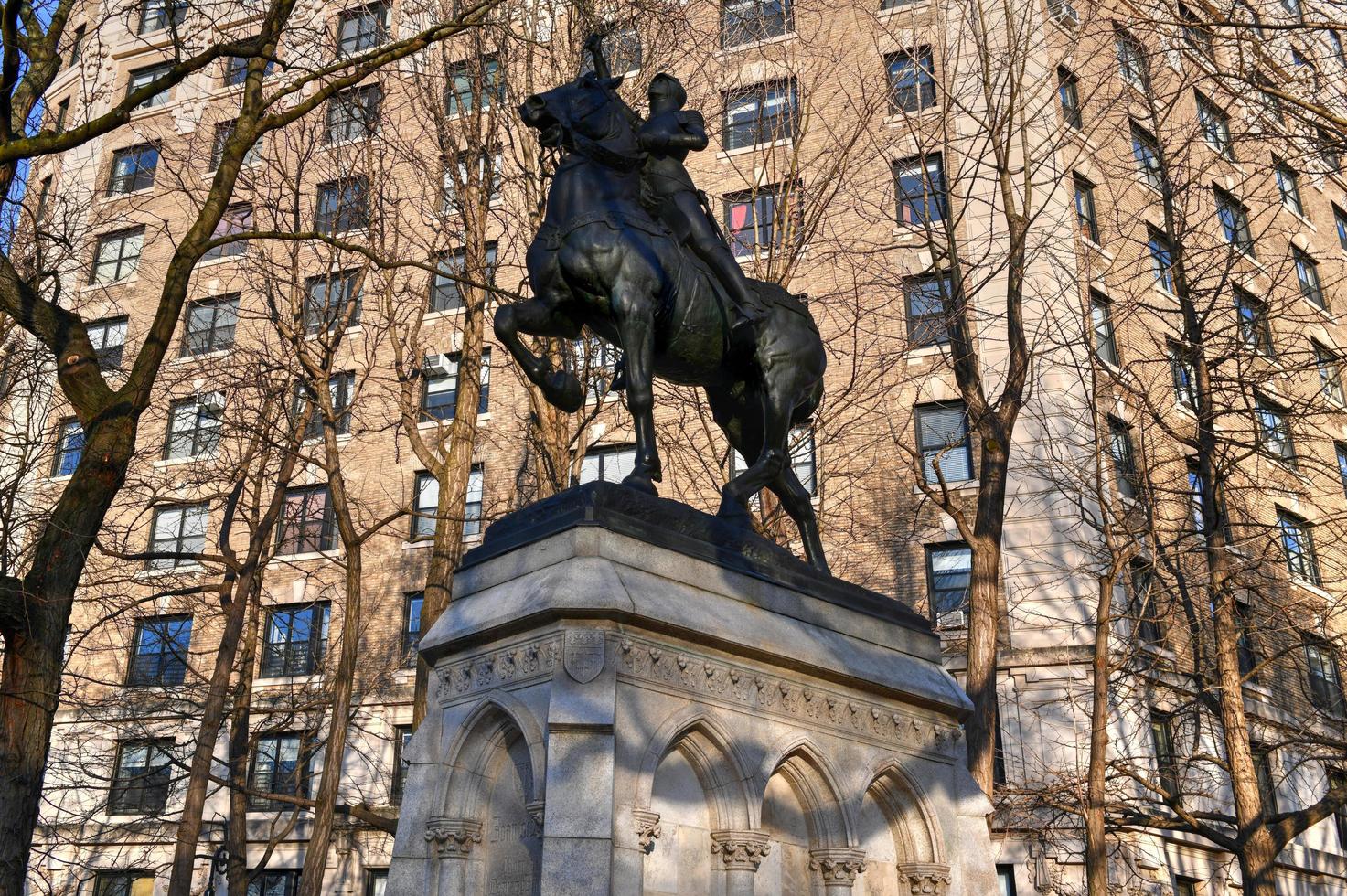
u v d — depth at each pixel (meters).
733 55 23.98
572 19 19.44
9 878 10.48
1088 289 23.00
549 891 6.08
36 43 13.77
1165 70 25.80
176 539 35.25
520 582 7.20
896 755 8.15
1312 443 33.50
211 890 24.69
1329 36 23.17
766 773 7.21
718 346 8.42
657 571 7.21
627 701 6.64
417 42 13.05
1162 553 20.39
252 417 28.47
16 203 15.66
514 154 19.69
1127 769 21.97
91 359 12.41
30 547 16.80
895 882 8.12
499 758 7.12
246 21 16.17
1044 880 24.72
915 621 8.92
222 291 35.59
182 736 33.03
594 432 30.62
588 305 8.09
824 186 20.58
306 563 34.12
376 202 20.89
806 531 8.98
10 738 10.80
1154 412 20.55
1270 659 21.31
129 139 38.81
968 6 23.22
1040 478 26.02
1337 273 37.22
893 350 23.30
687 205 8.24
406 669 32.44
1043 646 26.42
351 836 31.14
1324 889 30.56
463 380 19.17
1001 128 18.83
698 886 6.92
